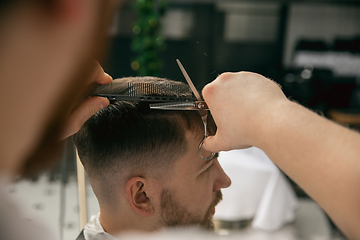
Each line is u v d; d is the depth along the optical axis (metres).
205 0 3.81
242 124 0.38
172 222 0.57
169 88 0.52
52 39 0.13
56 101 0.14
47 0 0.12
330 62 4.04
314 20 3.96
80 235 0.59
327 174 0.30
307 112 0.34
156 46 1.30
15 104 0.13
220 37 3.95
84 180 0.79
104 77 0.46
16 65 0.12
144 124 0.53
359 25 3.92
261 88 0.38
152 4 1.41
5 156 0.14
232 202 1.53
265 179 1.56
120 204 0.56
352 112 3.82
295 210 2.16
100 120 0.54
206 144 0.45
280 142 0.33
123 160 0.54
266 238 1.53
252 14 3.92
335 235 1.77
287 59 4.07
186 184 0.57
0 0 0.11
